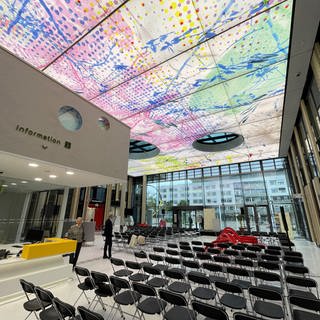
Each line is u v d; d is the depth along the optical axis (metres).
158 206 19.56
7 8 4.32
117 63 5.65
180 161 15.23
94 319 1.91
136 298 2.76
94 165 4.87
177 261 4.30
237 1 3.94
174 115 8.40
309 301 2.19
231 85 6.49
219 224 14.77
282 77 6.04
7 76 3.41
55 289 4.07
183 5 4.06
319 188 7.77
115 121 5.81
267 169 15.06
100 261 6.29
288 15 4.16
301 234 12.55
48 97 4.05
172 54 5.30
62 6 4.18
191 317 2.27
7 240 5.99
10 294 3.59
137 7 4.12
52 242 4.56
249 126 9.29
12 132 3.37
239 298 2.78
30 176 5.75
